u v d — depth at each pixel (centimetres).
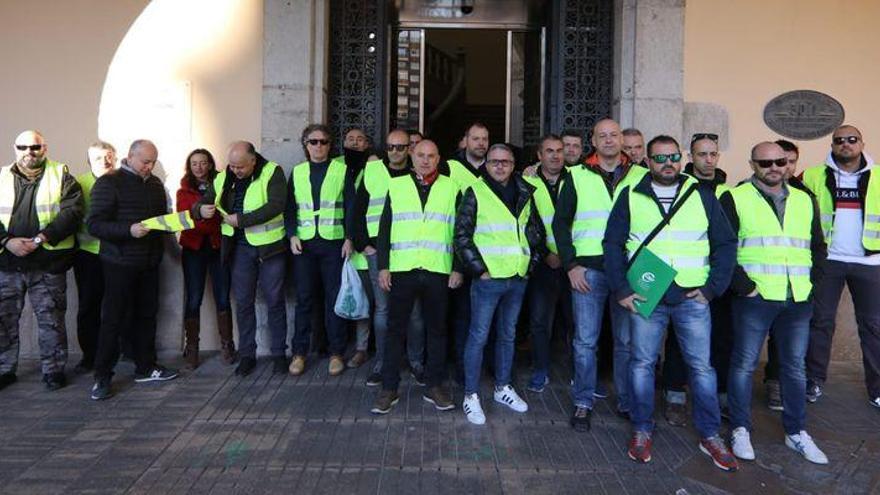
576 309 373
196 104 515
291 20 512
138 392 427
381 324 440
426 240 382
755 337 339
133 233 412
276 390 431
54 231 430
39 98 512
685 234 324
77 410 395
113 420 378
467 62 1061
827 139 518
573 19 541
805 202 339
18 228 431
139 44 514
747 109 517
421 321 440
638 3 509
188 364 478
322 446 345
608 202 366
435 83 1040
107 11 513
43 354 435
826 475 322
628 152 417
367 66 542
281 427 370
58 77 512
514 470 321
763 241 334
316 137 452
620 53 519
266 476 311
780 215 337
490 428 373
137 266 423
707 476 319
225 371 473
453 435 362
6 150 512
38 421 377
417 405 406
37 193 434
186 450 338
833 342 524
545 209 415
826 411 413
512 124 602
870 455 347
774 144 333
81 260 469
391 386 391
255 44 515
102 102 513
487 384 447
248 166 443
